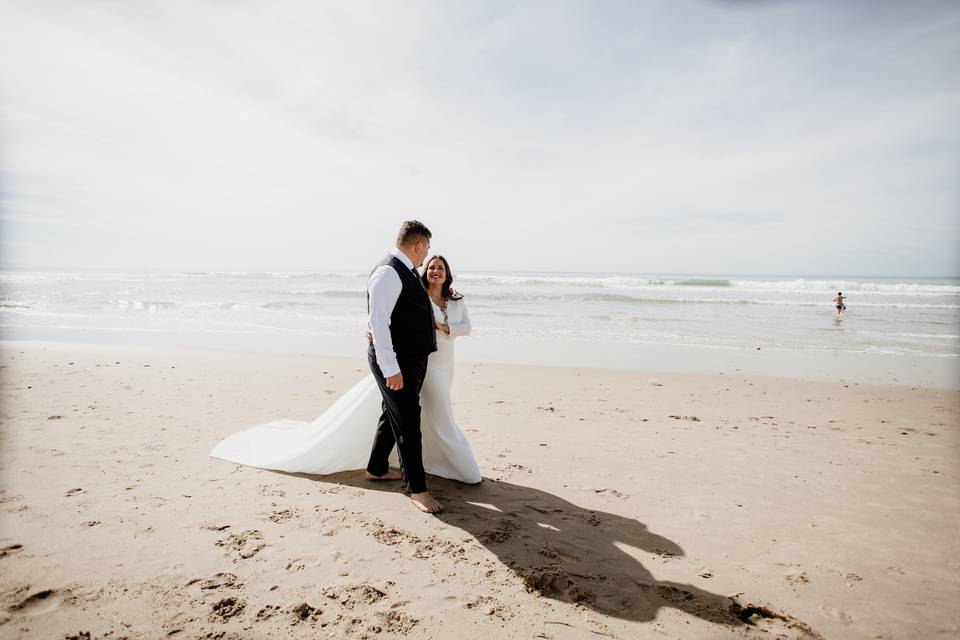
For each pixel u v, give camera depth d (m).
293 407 6.27
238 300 24.58
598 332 15.38
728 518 3.57
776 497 3.95
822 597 2.67
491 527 3.32
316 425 4.20
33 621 2.21
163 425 5.32
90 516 3.22
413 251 3.56
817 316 19.62
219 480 3.91
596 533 3.30
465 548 3.03
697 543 3.21
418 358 3.50
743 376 9.30
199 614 2.32
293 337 13.52
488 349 12.38
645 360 10.98
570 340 13.85
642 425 6.03
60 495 3.51
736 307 23.27
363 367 9.31
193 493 3.65
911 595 2.70
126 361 9.52
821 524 3.51
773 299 26.59
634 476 4.34
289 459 4.10
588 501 3.80
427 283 3.86
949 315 19.94
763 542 3.24
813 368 10.17
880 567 2.97
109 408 5.97
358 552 2.94
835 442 5.45
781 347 12.79
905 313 20.77
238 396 6.82
